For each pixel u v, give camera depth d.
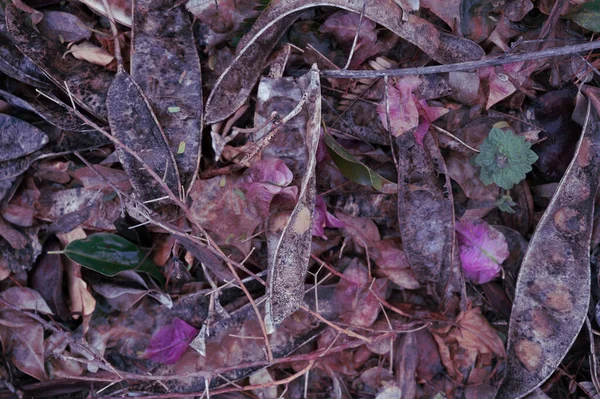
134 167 0.49
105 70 0.51
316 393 0.55
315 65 0.49
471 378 0.54
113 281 0.53
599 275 0.53
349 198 0.52
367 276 0.53
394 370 0.54
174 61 0.50
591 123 0.51
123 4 0.50
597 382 0.53
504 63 0.50
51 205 0.52
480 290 0.54
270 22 0.49
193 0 0.49
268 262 0.50
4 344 0.52
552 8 0.52
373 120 0.52
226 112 0.50
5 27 0.50
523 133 0.53
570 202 0.51
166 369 0.53
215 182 0.51
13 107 0.52
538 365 0.52
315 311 0.53
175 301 0.53
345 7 0.49
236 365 0.51
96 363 0.50
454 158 0.52
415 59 0.52
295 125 0.50
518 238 0.53
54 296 0.52
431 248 0.52
